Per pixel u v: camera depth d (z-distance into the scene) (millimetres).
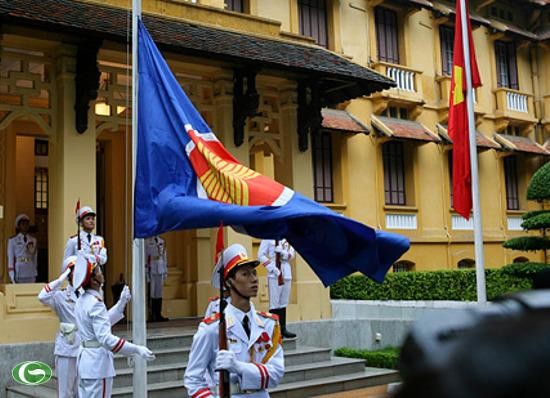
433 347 1075
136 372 8250
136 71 8609
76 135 12305
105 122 12867
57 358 9031
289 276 13352
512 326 1030
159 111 8156
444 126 23781
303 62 14500
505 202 25859
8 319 11188
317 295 15500
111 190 16312
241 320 5066
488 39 26156
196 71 14336
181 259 16141
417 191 22484
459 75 14680
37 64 13523
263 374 4785
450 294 15992
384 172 22047
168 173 7750
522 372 978
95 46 12023
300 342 14648
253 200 6602
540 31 27672
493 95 25984
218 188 7168
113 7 13383
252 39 15062
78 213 8992
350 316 15852
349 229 6348
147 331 12594
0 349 10875
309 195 15562
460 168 14602
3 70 14297
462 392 1000
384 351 14391
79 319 7574
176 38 12766
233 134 14414
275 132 16547
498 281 15469
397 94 21672
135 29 8680
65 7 12266
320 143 20375
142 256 8375
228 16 15398
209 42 13375
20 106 12016
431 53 23922
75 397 8898
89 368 7410
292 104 15547
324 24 21000
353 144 20844
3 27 11492
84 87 12156
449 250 23125
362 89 15891
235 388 4875
